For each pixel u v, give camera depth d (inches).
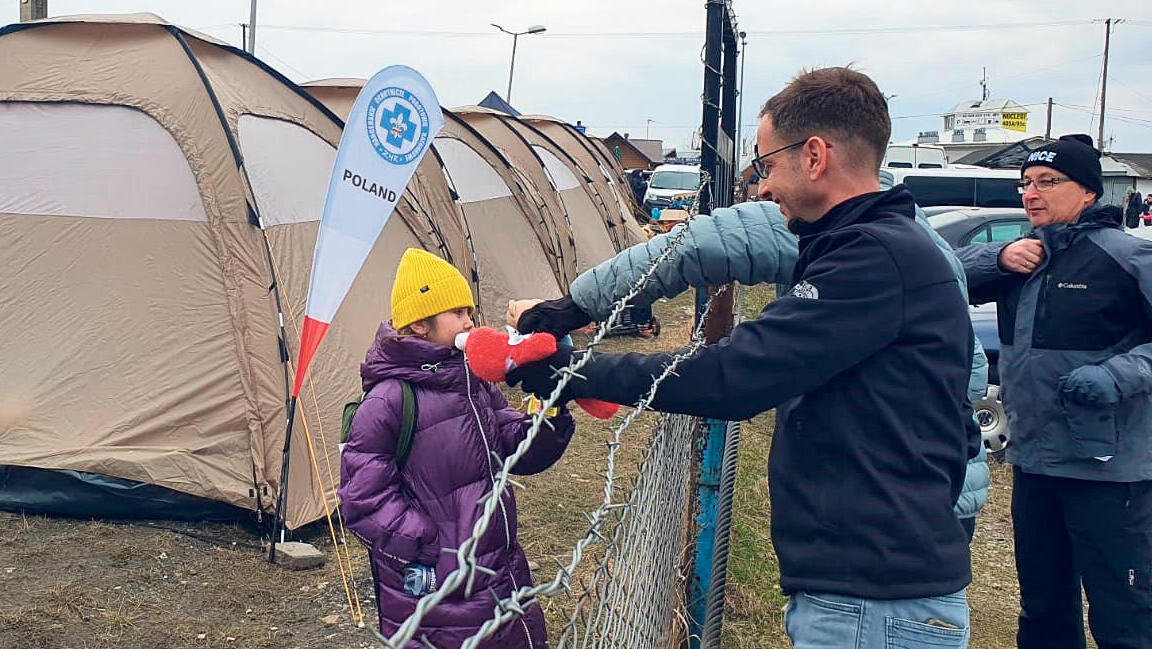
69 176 235.9
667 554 119.0
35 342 231.5
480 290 397.7
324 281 190.5
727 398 74.9
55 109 238.2
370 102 186.2
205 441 225.1
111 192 234.7
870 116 80.9
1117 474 132.6
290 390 227.9
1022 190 147.5
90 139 236.8
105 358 229.8
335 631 183.5
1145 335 137.1
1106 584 135.0
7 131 237.8
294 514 220.5
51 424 227.6
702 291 137.8
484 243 426.0
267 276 230.8
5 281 233.9
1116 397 129.3
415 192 339.3
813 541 79.2
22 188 236.2
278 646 176.2
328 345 245.1
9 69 244.7
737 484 268.8
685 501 149.7
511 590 112.7
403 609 110.0
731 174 154.0
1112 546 134.0
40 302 233.0
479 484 112.3
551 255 473.7
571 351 78.3
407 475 111.9
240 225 231.5
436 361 111.8
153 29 247.4
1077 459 134.4
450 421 111.7
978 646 187.6
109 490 223.5
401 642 42.6
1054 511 142.6
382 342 113.3
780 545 81.8
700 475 135.9
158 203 233.0
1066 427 136.1
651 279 103.1
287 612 190.1
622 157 1827.0
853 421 77.4
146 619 181.5
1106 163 1839.3
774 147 83.7
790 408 80.9
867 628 78.0
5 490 225.8
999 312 149.1
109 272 232.5
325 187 263.6
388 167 189.8
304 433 227.6
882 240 76.0
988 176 568.7
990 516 271.7
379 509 108.9
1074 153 140.3
